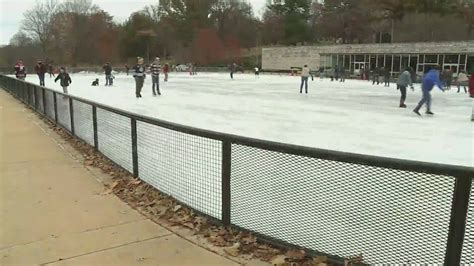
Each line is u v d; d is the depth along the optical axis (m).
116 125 6.12
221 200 3.89
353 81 41.75
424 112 14.80
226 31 90.06
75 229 3.92
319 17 83.12
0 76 34.41
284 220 3.41
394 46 47.66
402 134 10.06
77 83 33.19
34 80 37.78
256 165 3.55
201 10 88.25
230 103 17.03
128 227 3.96
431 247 2.67
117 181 5.46
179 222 4.04
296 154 3.24
